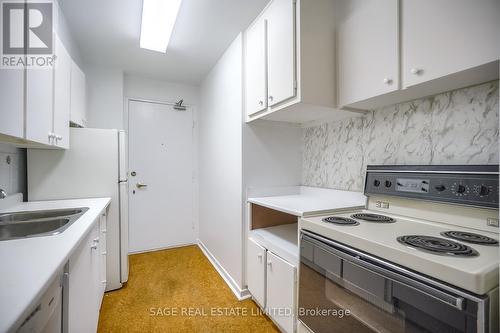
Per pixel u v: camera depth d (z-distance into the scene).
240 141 1.98
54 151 1.91
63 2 1.63
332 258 1.04
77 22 1.88
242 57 1.96
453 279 0.64
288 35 1.42
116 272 2.11
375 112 1.54
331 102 1.44
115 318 1.71
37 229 1.29
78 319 1.03
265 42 1.65
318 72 1.40
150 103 3.08
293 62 1.39
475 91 1.08
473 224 1.02
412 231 1.02
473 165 1.03
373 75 1.21
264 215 1.97
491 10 0.82
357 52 1.31
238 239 2.03
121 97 2.75
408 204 1.28
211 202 2.76
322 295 1.11
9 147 1.64
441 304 0.66
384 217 1.29
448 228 1.08
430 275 0.70
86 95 2.47
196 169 3.37
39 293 0.56
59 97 1.55
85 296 1.13
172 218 3.22
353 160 1.71
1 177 1.55
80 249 1.05
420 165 1.24
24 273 0.65
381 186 1.41
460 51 0.89
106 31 2.02
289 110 1.55
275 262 1.51
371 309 0.86
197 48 2.30
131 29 1.99
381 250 0.84
